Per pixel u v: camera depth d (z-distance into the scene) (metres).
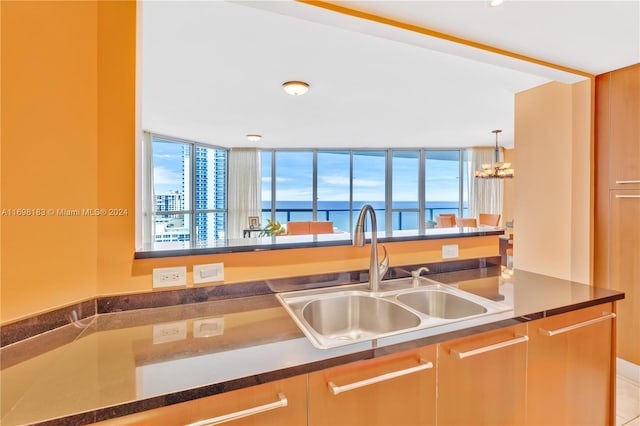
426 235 1.73
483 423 1.06
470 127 4.88
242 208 6.75
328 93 3.25
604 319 1.35
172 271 1.20
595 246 2.47
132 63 1.12
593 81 2.45
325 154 7.05
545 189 2.80
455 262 1.80
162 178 5.42
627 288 2.28
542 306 1.21
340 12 1.50
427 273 1.72
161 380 0.69
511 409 1.12
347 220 7.02
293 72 2.70
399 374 0.90
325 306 1.35
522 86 2.94
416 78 2.82
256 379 0.72
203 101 3.52
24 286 0.91
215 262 1.27
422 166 6.84
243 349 0.85
